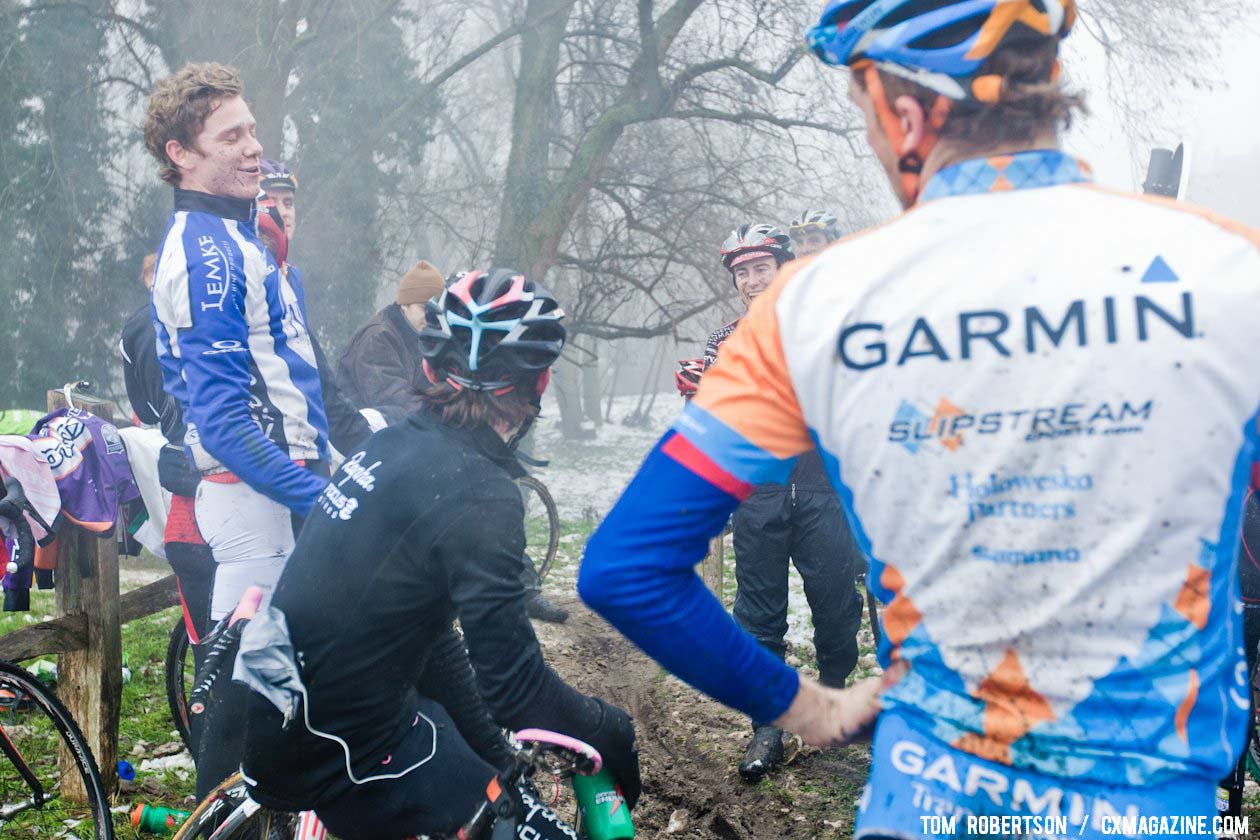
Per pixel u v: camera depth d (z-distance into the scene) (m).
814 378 1.10
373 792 1.96
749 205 14.69
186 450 2.96
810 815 3.63
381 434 2.02
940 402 1.06
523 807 1.97
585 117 15.59
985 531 1.06
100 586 3.50
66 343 15.62
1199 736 1.06
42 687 3.18
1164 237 1.04
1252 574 3.10
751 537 4.00
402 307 5.30
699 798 3.77
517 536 1.89
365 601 1.87
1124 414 1.02
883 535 1.12
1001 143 1.10
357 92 15.67
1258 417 1.03
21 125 15.20
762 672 1.21
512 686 1.86
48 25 14.99
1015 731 1.08
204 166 2.88
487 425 1.95
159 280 2.82
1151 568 1.03
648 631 1.16
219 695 2.45
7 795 3.50
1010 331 1.04
